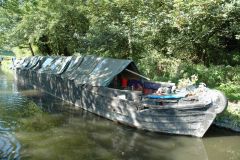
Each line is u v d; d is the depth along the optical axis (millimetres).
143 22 21156
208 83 18703
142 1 22078
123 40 25000
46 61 27547
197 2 17516
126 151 11656
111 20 25734
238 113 14086
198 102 12898
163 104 13625
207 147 12016
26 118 16453
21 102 20734
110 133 13828
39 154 11273
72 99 20078
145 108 14078
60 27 31922
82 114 17359
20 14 36656
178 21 18625
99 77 17328
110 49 25594
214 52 23266
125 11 24688
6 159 10734
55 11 30234
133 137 13242
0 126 14844
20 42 38656
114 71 16922
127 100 14695
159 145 12289
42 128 14562
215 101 12570
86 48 28641
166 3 20344
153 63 22188
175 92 14977
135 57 24781
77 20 31047
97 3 26078
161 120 13586
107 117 16266
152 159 10961
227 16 17922
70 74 20359
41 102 20781
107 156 11188
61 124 15281
